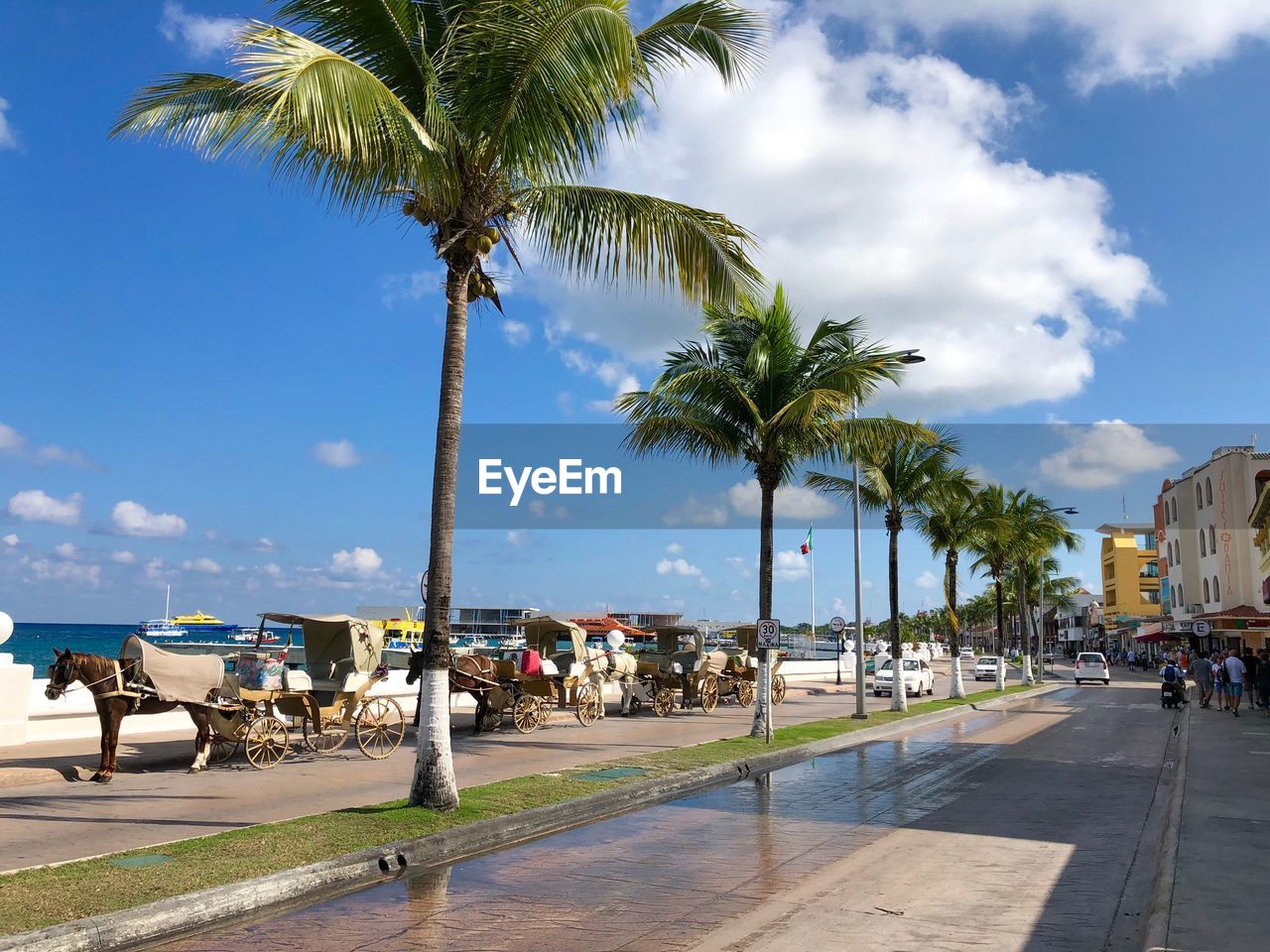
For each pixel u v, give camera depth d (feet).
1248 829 34.35
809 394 63.26
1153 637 265.75
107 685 43.83
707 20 38.70
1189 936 21.31
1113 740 74.08
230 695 48.98
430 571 37.68
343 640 54.08
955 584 142.82
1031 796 45.47
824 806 42.52
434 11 38.22
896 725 84.17
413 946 22.21
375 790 42.32
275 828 32.58
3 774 41.96
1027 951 21.98
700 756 55.98
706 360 69.97
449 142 36.22
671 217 38.91
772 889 27.58
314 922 24.34
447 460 37.88
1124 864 31.12
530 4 33.71
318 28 35.12
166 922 23.54
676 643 94.89
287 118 31.01
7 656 52.47
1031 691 154.30
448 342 38.22
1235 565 174.91
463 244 38.04
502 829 35.40
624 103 37.32
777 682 109.40
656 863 31.07
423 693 37.22
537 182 39.17
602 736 67.82
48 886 25.07
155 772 47.11
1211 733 74.90
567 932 23.29
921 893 27.07
